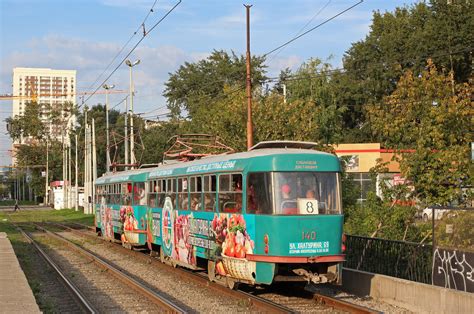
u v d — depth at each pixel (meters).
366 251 17.14
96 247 29.81
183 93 73.38
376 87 61.12
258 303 13.81
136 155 69.50
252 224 14.59
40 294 15.77
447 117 19.78
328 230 14.52
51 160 121.75
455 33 51.88
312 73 51.06
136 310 13.70
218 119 30.55
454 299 12.30
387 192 21.03
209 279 17.08
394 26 60.34
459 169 19.41
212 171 16.73
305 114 30.42
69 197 92.88
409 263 15.24
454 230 13.35
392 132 20.75
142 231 24.94
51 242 32.72
